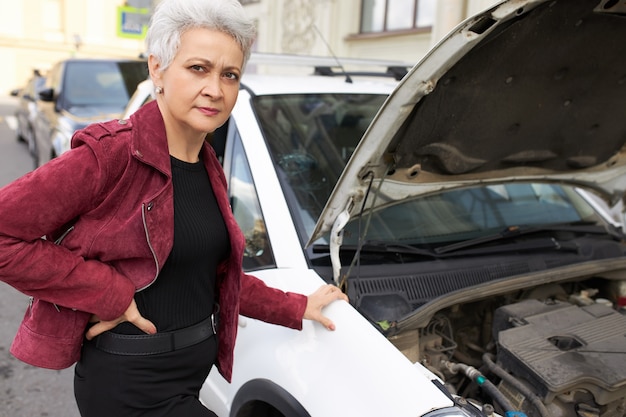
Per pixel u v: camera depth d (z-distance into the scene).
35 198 1.23
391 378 1.57
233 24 1.35
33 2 21.89
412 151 2.01
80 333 1.43
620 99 2.24
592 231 2.79
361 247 2.16
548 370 1.83
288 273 2.02
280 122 2.56
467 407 1.55
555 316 2.16
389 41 8.49
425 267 2.20
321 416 1.64
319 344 1.76
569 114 2.21
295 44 10.24
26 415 3.05
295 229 2.14
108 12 22.80
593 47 1.90
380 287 2.04
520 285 2.19
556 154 2.45
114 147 1.32
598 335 2.04
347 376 1.65
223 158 2.53
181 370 1.51
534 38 1.73
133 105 3.74
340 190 1.89
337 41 9.35
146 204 1.32
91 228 1.34
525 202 2.84
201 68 1.36
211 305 1.60
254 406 2.08
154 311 1.44
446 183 2.31
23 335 1.44
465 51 1.58
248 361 2.00
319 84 2.93
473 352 2.37
